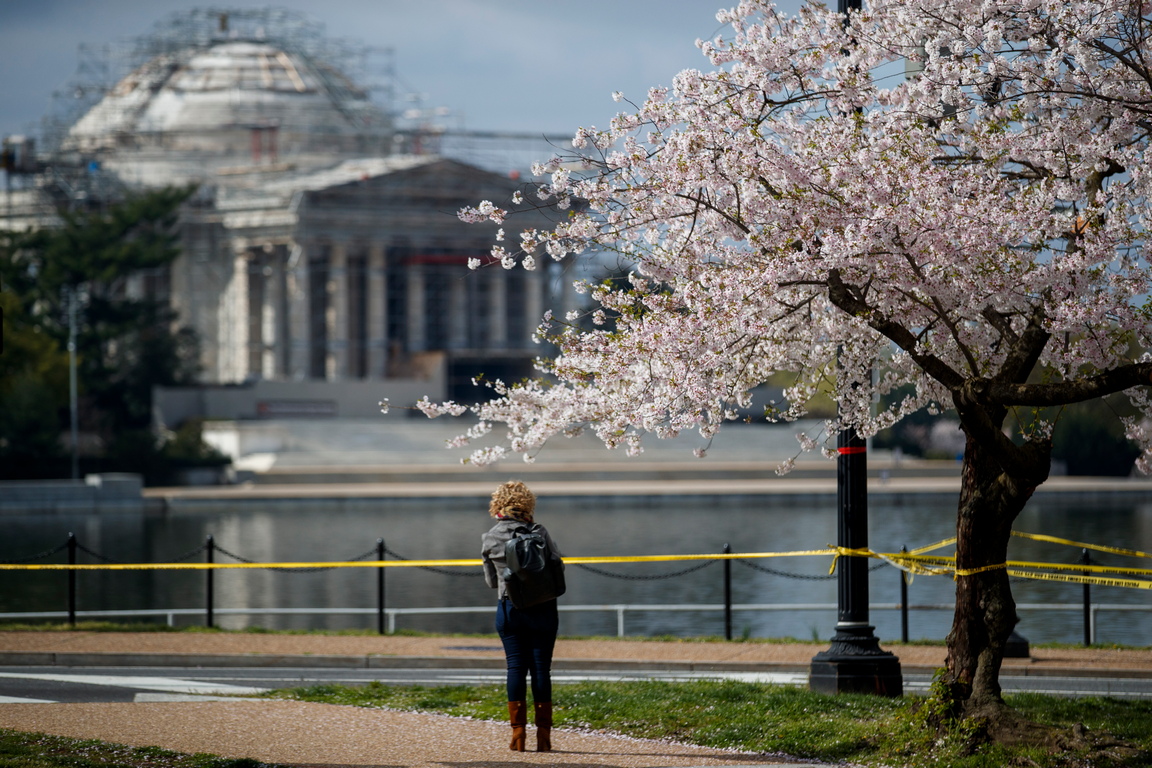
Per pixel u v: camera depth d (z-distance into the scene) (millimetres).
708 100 22844
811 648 38250
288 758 20422
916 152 21781
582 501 134500
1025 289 21656
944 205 20938
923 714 21625
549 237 23484
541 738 21234
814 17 24312
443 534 103062
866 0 24641
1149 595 64188
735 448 192500
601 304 24516
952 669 22016
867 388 25422
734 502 134500
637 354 22547
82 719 23906
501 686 28641
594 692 26547
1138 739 21312
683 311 22781
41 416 167750
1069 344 23266
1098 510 121625
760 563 81750
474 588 69562
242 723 23500
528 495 22156
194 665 36062
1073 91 23219
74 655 36156
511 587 21094
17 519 125625
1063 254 21672
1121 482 151375
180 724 23375
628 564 82062
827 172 21938
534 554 21172
